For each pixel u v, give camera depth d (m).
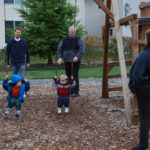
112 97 7.29
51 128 4.57
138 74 3.11
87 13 24.42
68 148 3.68
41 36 14.56
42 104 6.38
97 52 16.91
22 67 6.79
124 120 5.01
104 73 6.98
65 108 5.56
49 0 14.71
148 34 3.21
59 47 6.98
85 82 10.18
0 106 6.11
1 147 3.71
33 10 14.77
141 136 3.35
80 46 6.84
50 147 3.71
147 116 3.26
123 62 4.65
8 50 6.73
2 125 4.69
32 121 4.98
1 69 14.23
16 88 5.03
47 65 16.02
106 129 4.50
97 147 3.71
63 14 14.98
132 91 3.33
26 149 3.64
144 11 5.18
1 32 19.53
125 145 3.77
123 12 21.47
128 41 14.88
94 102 6.65
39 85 9.40
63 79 5.41
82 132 4.35
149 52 3.15
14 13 19.70
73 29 6.78
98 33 24.33
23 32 14.33
